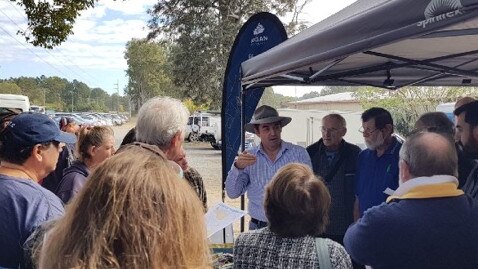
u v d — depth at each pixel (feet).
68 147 14.21
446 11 5.15
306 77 13.24
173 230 3.23
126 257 3.07
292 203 6.05
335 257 5.92
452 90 50.72
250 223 12.84
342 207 13.14
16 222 6.24
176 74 95.50
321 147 13.93
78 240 3.14
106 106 486.38
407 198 5.96
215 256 9.19
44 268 3.26
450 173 5.94
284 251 6.07
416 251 5.74
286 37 15.57
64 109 387.96
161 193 3.31
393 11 6.17
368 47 6.70
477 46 11.24
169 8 92.94
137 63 278.46
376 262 6.01
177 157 8.02
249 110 16.35
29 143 6.91
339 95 111.24
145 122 7.81
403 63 12.80
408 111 51.83
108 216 3.16
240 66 14.79
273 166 12.57
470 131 9.21
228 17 90.89
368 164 12.26
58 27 29.73
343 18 8.60
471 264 5.69
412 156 6.01
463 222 5.74
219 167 56.90
